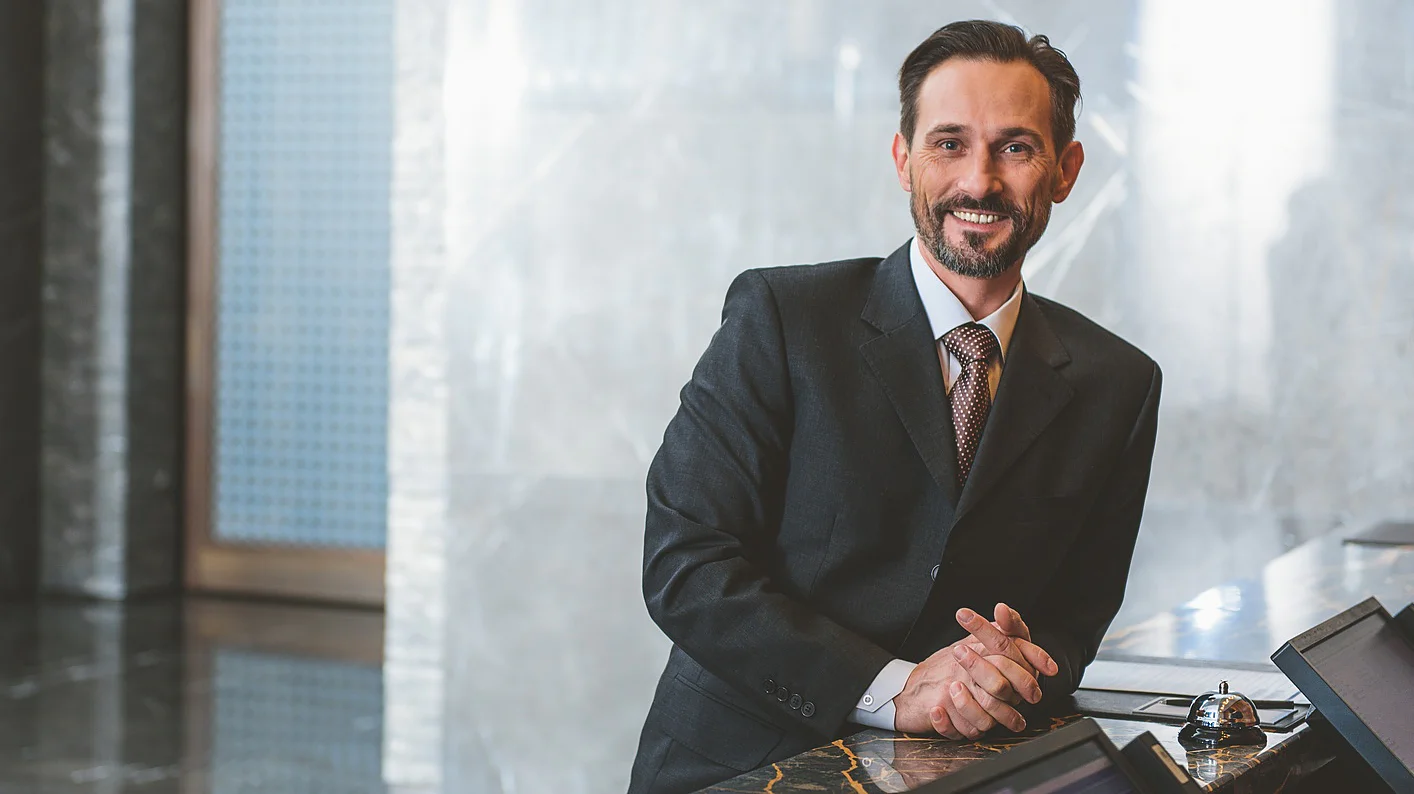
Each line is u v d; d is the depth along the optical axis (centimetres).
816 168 388
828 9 386
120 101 623
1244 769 125
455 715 418
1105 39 371
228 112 638
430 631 420
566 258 407
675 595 150
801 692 143
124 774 390
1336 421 359
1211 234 366
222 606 626
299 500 636
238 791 378
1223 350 366
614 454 405
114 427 629
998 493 152
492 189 411
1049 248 379
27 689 480
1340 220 357
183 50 643
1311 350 360
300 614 612
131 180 625
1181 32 366
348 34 618
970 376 154
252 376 640
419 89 423
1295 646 133
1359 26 353
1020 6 375
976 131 144
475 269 413
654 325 400
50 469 638
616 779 406
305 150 627
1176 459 371
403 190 424
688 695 163
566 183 406
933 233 148
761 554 158
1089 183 375
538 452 411
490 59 410
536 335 410
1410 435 353
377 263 618
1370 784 136
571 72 404
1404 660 149
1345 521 358
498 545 415
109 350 629
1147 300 372
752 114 392
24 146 627
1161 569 372
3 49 618
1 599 627
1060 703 153
